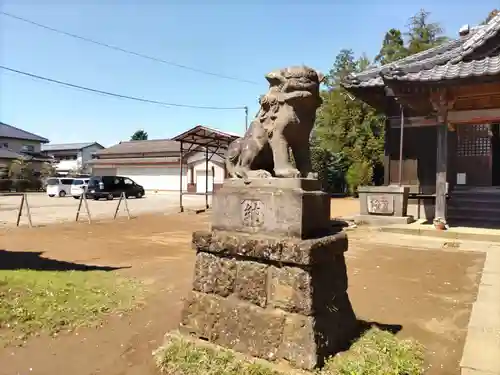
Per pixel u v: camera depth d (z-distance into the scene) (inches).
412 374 124.7
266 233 137.6
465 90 423.2
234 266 140.8
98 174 1769.2
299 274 126.1
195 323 147.8
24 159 1614.2
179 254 347.9
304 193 131.9
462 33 567.2
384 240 405.7
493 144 651.5
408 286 239.0
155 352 143.4
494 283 232.4
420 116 538.0
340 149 1115.3
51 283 213.3
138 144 1844.2
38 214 714.8
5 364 140.0
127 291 218.4
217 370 124.7
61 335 163.0
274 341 127.9
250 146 154.4
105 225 560.4
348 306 148.9
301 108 148.6
